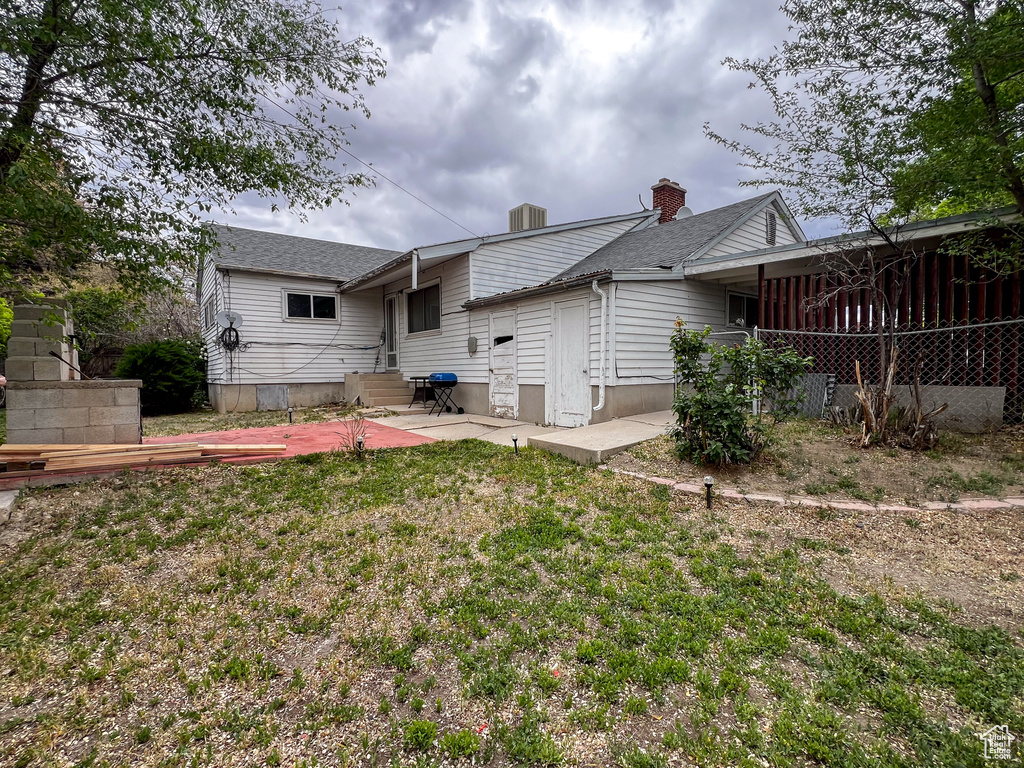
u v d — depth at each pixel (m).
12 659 2.24
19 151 4.11
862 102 5.05
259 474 5.22
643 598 2.67
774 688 1.96
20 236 4.47
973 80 4.48
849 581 2.83
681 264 8.10
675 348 5.05
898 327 6.25
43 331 4.90
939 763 1.58
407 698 1.98
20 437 4.76
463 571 3.07
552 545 3.40
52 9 3.85
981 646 2.19
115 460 4.93
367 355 14.38
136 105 4.68
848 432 5.53
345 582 2.96
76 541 3.54
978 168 4.29
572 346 7.93
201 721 1.87
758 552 3.22
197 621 2.56
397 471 5.41
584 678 2.04
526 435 7.38
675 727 1.78
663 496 4.30
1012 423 5.46
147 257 5.03
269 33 5.43
